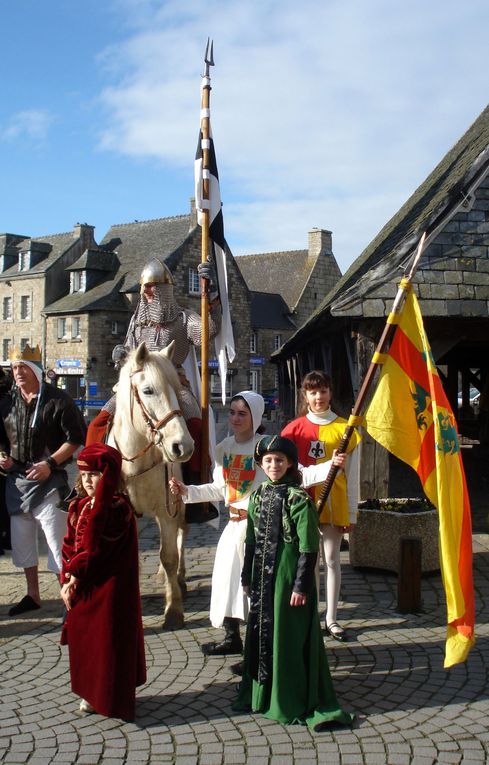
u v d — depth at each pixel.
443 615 5.80
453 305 8.48
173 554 5.55
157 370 5.14
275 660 4.01
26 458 5.84
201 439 5.96
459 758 3.67
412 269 4.66
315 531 4.00
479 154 8.82
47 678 4.70
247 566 4.18
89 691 4.09
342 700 4.33
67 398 5.90
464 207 8.74
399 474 15.21
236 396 4.99
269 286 55.50
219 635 5.41
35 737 3.91
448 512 4.45
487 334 9.04
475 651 5.07
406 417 4.85
